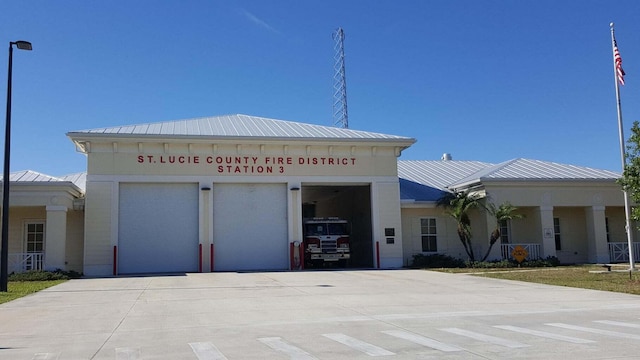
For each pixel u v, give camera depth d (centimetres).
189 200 2884
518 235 3275
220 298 1619
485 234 3123
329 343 940
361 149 3075
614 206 3338
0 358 856
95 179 2772
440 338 971
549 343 909
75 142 2802
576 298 1565
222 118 3475
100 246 2738
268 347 912
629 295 1623
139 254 2803
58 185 2636
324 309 1377
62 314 1329
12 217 2850
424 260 3052
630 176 2144
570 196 3212
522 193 3162
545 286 1897
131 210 2822
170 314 1312
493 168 3569
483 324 1126
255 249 2927
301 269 2909
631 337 955
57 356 868
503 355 823
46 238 2620
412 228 3209
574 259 3341
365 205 3281
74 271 2694
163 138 2825
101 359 841
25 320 1239
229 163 2927
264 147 2972
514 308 1374
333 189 3719
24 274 2416
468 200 3073
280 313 1314
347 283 2064
